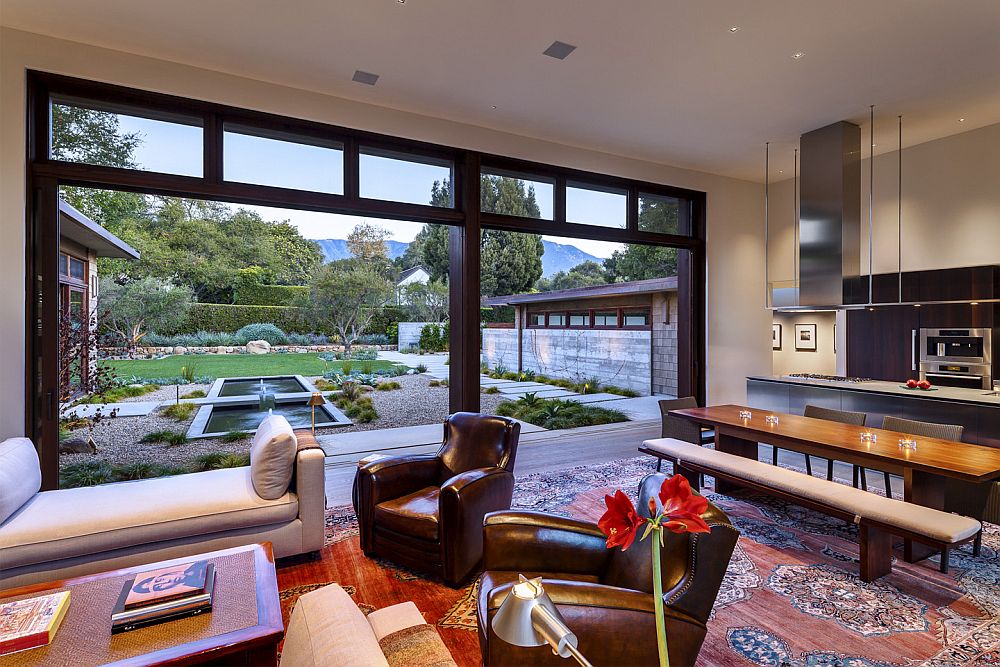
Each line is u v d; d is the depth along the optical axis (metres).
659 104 4.39
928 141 5.39
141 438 3.76
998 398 4.20
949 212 5.25
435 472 3.22
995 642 2.14
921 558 2.90
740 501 3.92
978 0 2.94
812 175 5.02
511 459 3.09
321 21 3.18
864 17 3.12
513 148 5.02
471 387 4.86
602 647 1.44
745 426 3.82
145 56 3.58
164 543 2.53
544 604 0.72
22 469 2.56
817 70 3.80
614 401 6.13
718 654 2.07
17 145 3.24
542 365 5.59
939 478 3.01
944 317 5.34
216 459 4.02
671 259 6.36
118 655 1.48
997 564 2.86
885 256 5.79
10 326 3.21
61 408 3.50
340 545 3.12
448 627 2.27
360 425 4.62
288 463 2.78
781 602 2.47
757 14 3.09
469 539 2.63
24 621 1.58
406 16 3.13
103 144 3.57
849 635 2.20
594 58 3.63
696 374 6.38
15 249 3.23
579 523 2.04
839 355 6.35
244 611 1.72
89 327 3.60
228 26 3.23
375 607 2.43
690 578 1.57
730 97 4.26
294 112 4.06
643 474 4.55
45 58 3.31
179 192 3.80
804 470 4.73
